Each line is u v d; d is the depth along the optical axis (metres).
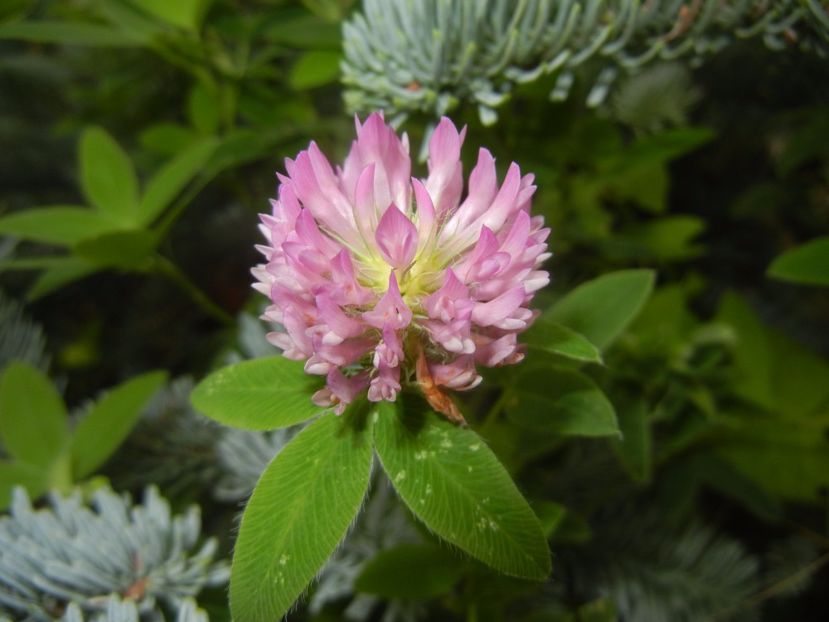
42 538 0.09
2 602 0.09
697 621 0.12
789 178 0.19
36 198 0.20
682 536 0.14
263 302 0.14
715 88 0.17
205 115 0.16
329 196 0.08
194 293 0.15
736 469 0.14
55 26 0.14
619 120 0.16
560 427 0.09
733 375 0.14
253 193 0.19
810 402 0.15
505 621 0.11
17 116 0.21
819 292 0.20
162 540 0.09
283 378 0.09
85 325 0.20
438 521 0.07
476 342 0.07
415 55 0.10
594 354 0.08
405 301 0.08
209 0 0.14
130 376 0.19
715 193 0.21
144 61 0.18
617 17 0.10
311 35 0.13
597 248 0.16
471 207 0.08
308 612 0.11
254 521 0.07
